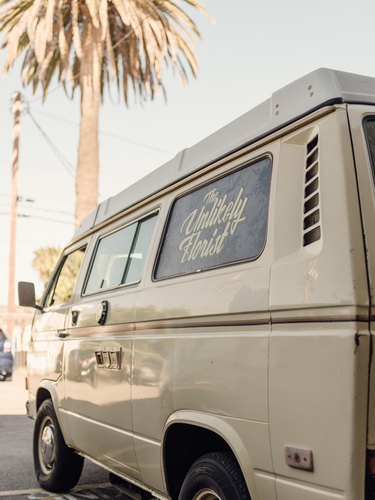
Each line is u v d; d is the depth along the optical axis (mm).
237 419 3092
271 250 3098
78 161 18719
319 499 2611
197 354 3441
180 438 3719
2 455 7562
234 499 3074
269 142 3354
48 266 28391
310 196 2961
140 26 18516
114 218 5266
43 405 5953
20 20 18188
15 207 26969
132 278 4590
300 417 2719
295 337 2789
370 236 2680
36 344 6465
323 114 2969
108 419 4504
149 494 4496
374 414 2527
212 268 3543
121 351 4352
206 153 3996
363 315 2557
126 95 20875
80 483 6234
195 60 20219
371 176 2812
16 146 27047
